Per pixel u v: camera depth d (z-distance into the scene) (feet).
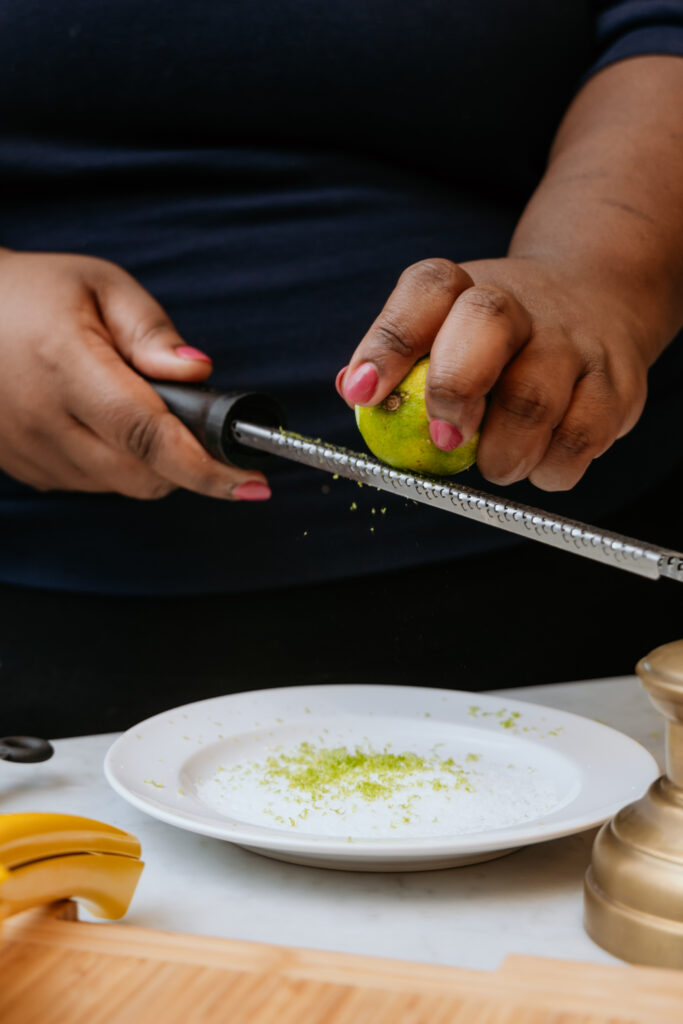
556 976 2.18
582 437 2.67
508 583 3.76
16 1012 2.16
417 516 3.61
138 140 3.54
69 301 3.24
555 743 2.93
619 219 3.09
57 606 3.67
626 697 3.39
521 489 3.68
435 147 3.60
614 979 2.17
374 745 3.01
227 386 3.57
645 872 2.38
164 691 3.70
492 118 3.59
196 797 2.76
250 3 3.40
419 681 3.73
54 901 2.34
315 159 3.56
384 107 3.52
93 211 3.59
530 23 3.58
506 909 2.54
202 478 3.12
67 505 3.59
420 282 2.60
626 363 2.78
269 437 2.86
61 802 2.88
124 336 3.25
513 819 2.68
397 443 2.62
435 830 2.63
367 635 3.69
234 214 3.54
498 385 2.62
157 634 3.68
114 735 3.24
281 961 2.22
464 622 3.73
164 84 3.45
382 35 3.45
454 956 2.43
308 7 3.42
